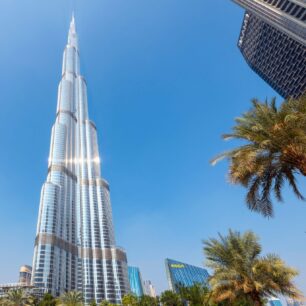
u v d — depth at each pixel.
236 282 33.00
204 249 36.59
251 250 35.22
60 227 190.62
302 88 135.12
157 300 100.19
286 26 117.19
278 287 31.62
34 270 160.25
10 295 82.88
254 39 169.50
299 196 21.72
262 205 21.88
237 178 20.67
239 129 22.11
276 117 20.19
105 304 116.75
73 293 93.25
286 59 144.25
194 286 76.06
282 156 20.03
